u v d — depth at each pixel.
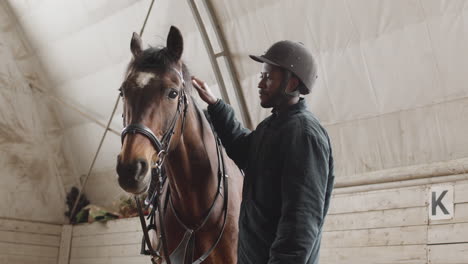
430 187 4.03
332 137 4.72
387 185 4.30
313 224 1.75
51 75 7.32
